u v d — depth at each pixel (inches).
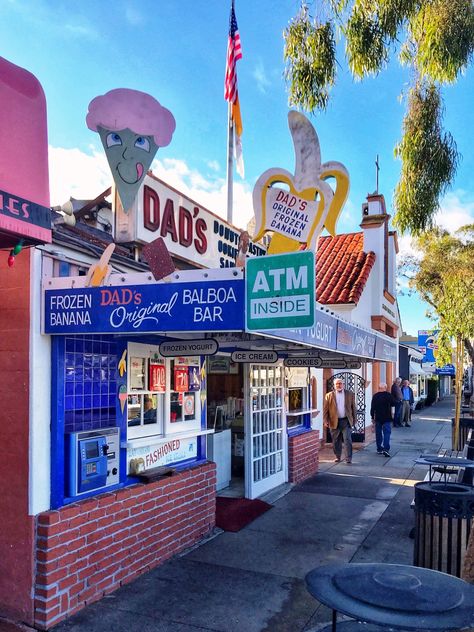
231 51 335.6
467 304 583.2
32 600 178.7
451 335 592.1
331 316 241.0
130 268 222.8
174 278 169.3
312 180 233.0
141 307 172.7
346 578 111.5
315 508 328.8
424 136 236.1
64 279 183.9
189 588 210.8
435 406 1400.1
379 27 232.4
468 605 99.1
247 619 187.5
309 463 425.4
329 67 241.4
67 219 197.8
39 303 185.9
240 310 161.3
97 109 199.5
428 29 221.0
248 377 337.1
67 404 195.3
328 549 257.0
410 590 104.7
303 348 292.5
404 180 239.6
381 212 677.3
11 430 184.5
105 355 213.8
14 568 181.5
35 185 158.7
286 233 233.3
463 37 219.3
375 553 252.2
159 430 250.1
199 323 165.5
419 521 201.9
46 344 188.1
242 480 377.1
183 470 255.9
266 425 362.0
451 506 193.0
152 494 229.5
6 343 187.5
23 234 153.9
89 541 194.7
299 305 152.4
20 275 186.2
